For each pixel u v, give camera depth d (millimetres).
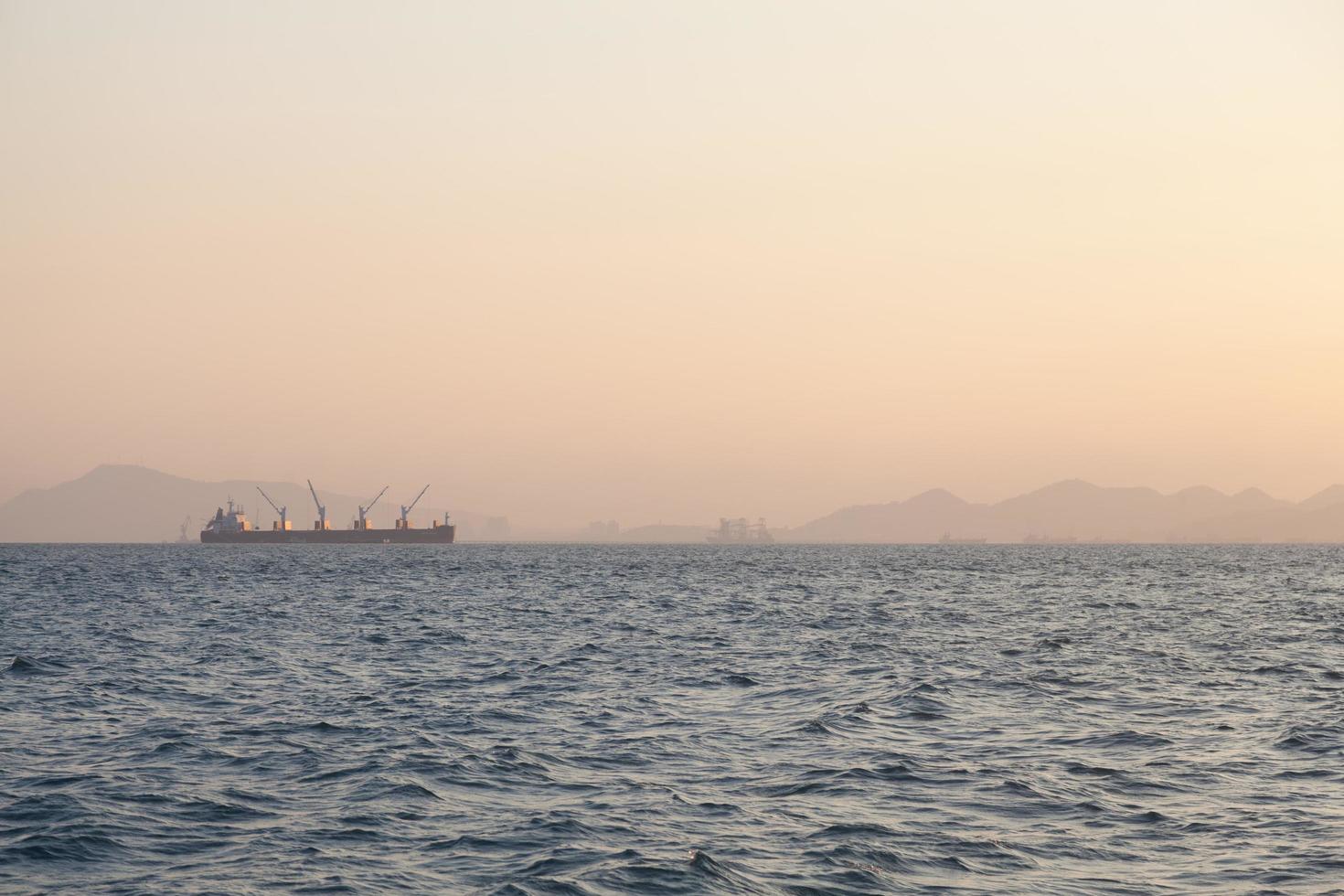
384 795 25875
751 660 53281
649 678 46531
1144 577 164500
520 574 168250
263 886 19703
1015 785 26828
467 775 27922
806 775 28031
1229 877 20219
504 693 42375
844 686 43906
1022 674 47781
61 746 31438
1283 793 26047
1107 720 35906
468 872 20422
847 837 22578
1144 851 21766
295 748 31219
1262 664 51844
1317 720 35594
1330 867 20656
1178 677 46750
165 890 19484
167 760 29641
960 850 21766
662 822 23719
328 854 21484
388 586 129500
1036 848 21969
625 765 29297
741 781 27500
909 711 37375
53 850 21516
